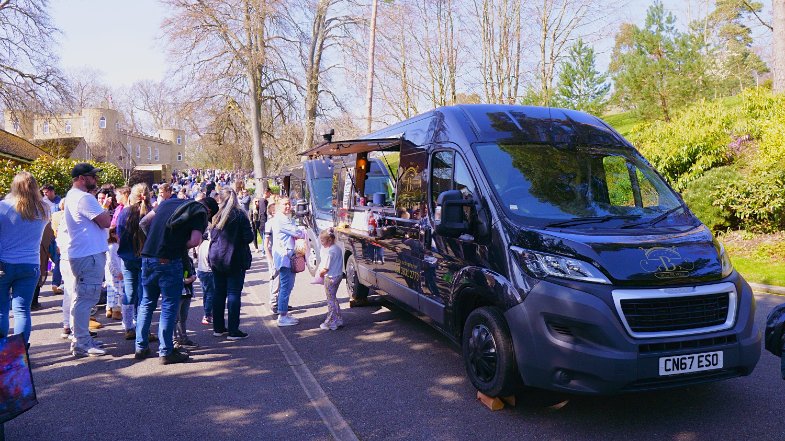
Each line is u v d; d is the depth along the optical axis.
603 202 4.79
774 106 13.70
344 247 8.90
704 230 4.50
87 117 62.22
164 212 5.94
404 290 6.34
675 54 21.27
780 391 4.62
